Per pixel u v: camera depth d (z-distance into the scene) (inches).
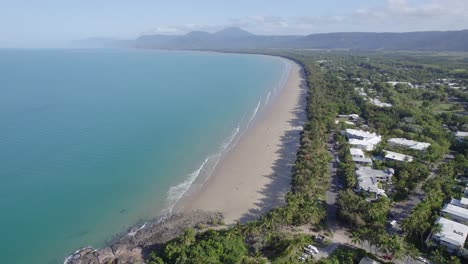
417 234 2738.7
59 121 5807.1
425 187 3410.4
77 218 3112.7
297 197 3083.2
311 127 5128.0
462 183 3636.8
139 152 4557.1
